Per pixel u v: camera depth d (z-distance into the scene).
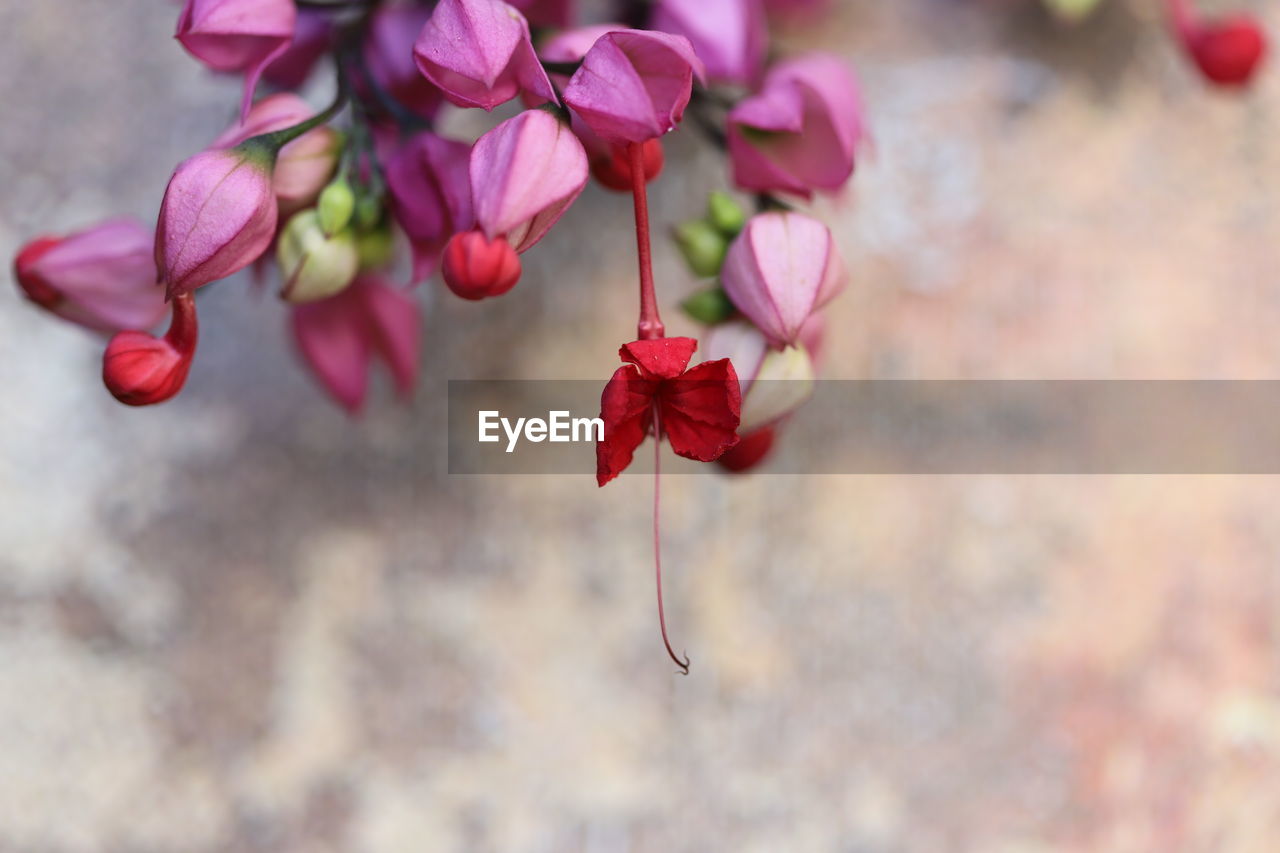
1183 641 0.63
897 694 0.62
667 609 0.62
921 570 0.62
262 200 0.54
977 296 0.63
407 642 0.62
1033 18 0.64
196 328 0.54
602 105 0.52
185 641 0.62
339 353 0.60
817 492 0.63
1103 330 0.63
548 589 0.62
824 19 0.64
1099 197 0.64
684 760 0.62
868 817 0.62
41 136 0.63
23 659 0.62
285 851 0.62
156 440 0.62
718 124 0.60
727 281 0.55
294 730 0.62
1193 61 0.63
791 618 0.62
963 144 0.64
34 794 0.62
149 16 0.63
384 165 0.56
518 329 0.63
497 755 0.62
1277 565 0.63
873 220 0.63
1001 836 0.62
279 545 0.62
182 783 0.62
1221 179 0.64
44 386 0.62
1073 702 0.62
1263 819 0.62
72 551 0.62
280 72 0.59
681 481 0.63
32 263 0.56
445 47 0.53
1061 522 0.63
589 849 0.62
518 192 0.52
